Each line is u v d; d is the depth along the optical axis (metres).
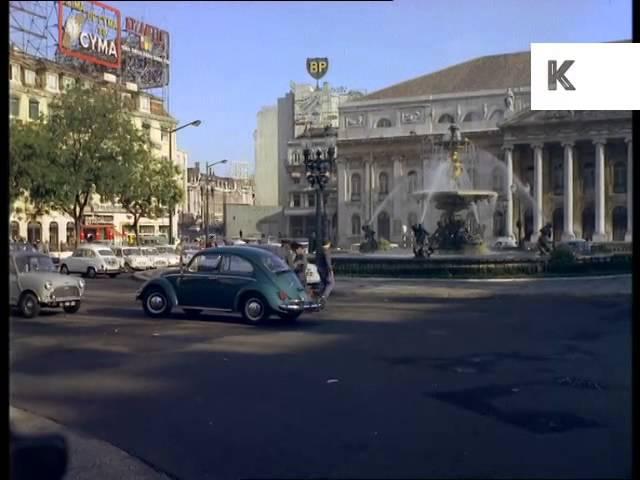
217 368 9.08
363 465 4.88
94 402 7.22
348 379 8.04
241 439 5.80
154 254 38.69
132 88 33.12
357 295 19.23
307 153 27.81
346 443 5.47
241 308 13.93
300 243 17.28
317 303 14.51
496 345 9.91
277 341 11.39
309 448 5.40
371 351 9.92
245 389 7.77
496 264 24.64
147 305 15.20
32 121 25.81
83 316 15.28
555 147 50.38
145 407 6.95
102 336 12.00
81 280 16.41
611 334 10.43
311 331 12.55
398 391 7.27
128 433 6.12
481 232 33.84
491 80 57.16
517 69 50.19
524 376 7.65
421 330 12.02
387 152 65.94
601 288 18.88
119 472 5.19
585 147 47.25
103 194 34.91
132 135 33.88
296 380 8.17
